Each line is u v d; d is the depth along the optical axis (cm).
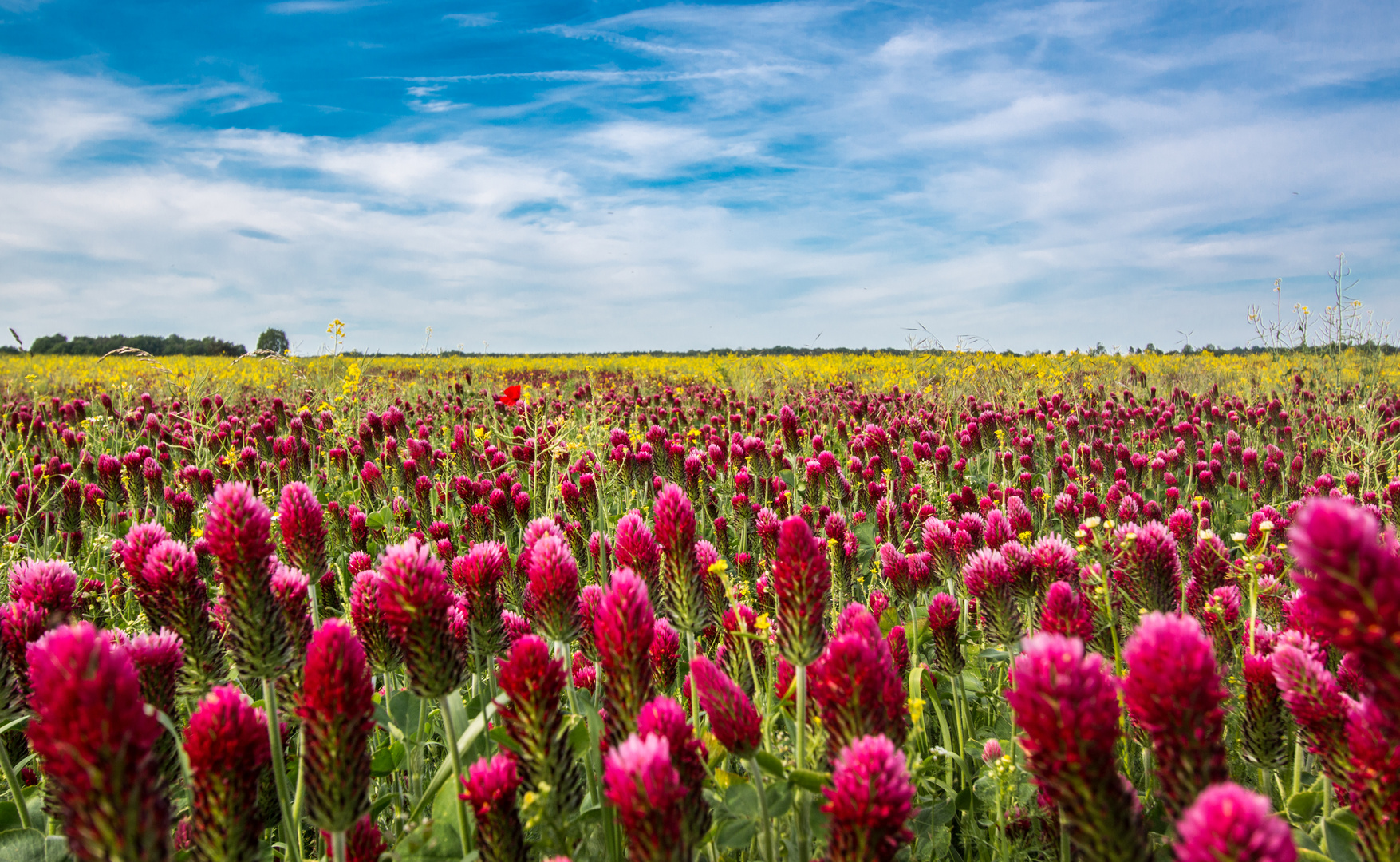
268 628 236
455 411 1393
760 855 265
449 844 242
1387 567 121
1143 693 167
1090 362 2717
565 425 769
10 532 660
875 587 544
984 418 989
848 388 1977
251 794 195
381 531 691
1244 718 282
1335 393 1439
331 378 1830
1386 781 196
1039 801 286
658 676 319
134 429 1163
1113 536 358
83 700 142
